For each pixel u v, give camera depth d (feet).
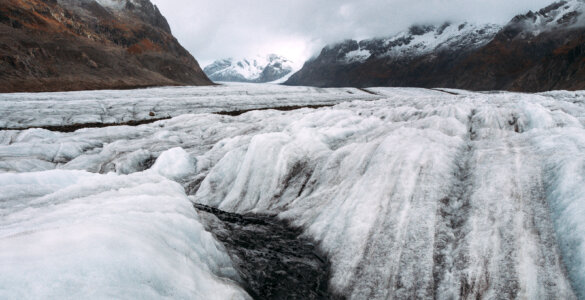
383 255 24.84
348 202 31.01
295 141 47.73
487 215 24.99
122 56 458.50
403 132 40.14
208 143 85.81
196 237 21.77
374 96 319.06
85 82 335.06
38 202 22.99
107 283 13.20
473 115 61.00
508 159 30.71
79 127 150.51
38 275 12.14
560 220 22.43
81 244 14.43
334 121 68.49
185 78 527.81
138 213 20.34
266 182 44.16
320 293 24.04
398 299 22.08
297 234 32.01
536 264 20.68
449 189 29.12
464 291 20.97
